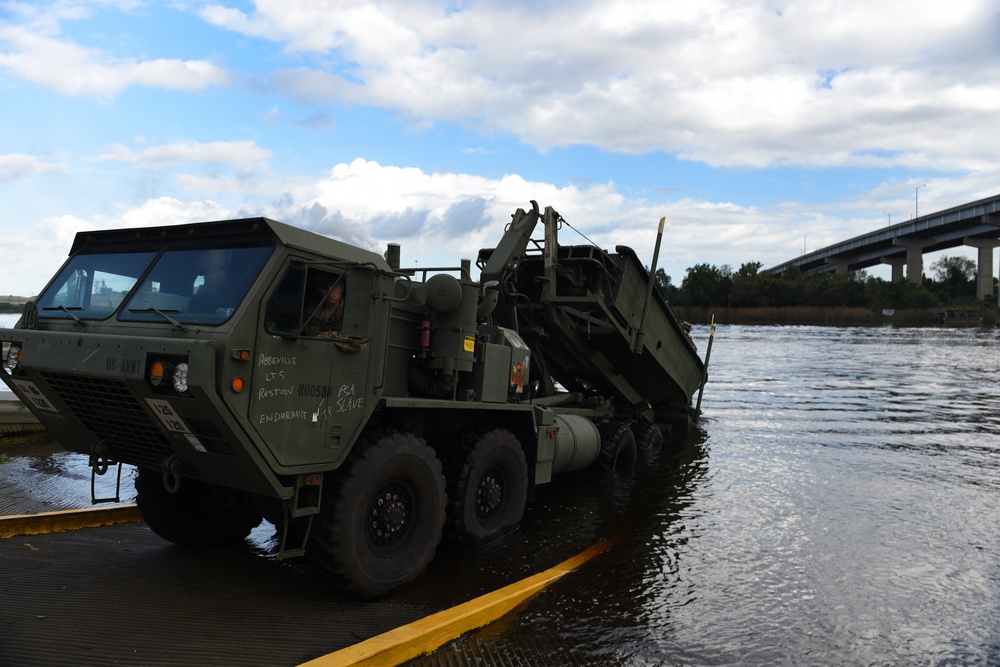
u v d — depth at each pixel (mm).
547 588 5422
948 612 5062
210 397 4016
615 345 10641
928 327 68375
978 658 4371
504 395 6945
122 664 3961
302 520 4895
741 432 13305
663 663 4242
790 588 5488
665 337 11469
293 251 4645
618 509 7855
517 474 6742
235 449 4328
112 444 5297
